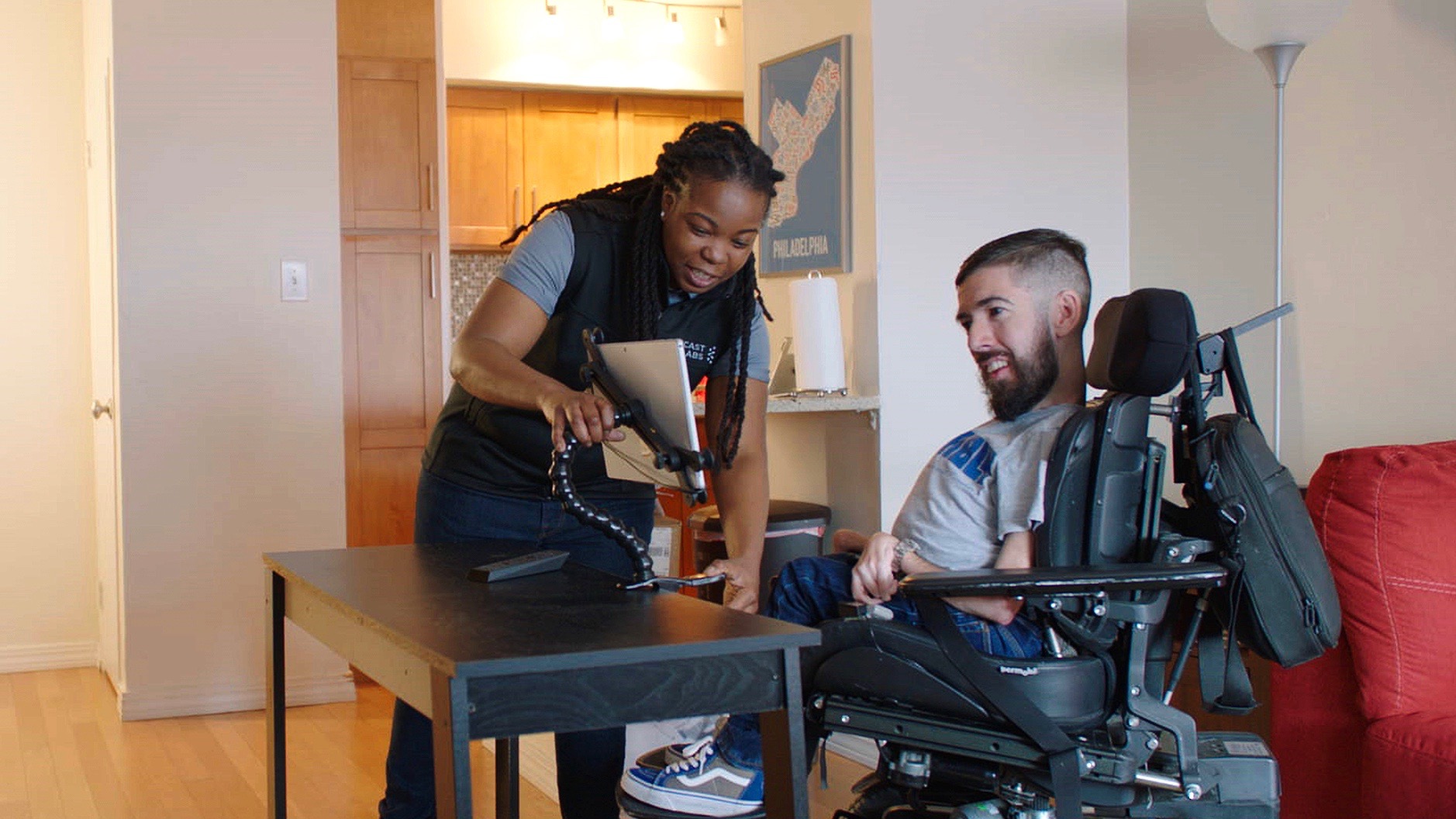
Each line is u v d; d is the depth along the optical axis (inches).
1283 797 88.9
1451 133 108.9
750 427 83.0
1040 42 134.1
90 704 153.4
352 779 123.2
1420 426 112.1
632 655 49.8
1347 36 116.9
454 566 72.1
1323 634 66.4
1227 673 70.8
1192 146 131.7
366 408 171.2
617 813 83.3
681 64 219.5
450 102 215.0
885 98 127.2
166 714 146.6
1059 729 64.1
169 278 144.6
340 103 169.3
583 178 221.6
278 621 77.2
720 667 52.0
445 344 173.9
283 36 148.6
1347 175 117.2
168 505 145.9
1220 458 67.0
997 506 70.7
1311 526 68.4
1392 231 113.7
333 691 153.4
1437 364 110.6
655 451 63.6
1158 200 135.6
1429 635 82.3
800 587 74.2
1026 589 62.4
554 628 53.6
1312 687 87.7
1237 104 127.1
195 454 146.5
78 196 178.2
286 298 149.1
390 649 55.2
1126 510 67.2
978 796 73.6
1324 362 120.0
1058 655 67.1
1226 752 70.9
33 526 175.9
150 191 143.7
